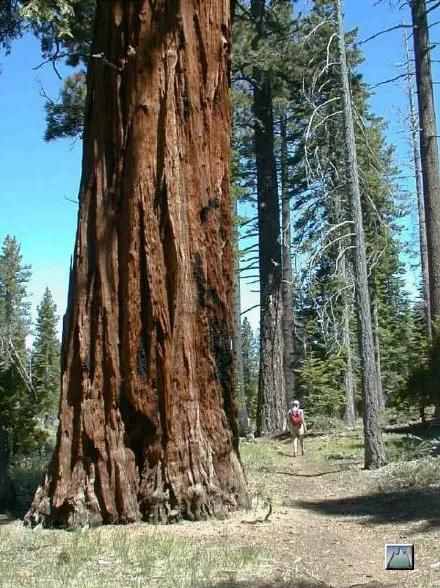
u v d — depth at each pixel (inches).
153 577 298.0
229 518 403.5
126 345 404.2
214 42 431.2
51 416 1277.1
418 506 449.4
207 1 429.7
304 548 353.4
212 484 406.9
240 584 286.2
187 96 420.5
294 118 1128.2
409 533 383.2
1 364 822.5
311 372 1283.2
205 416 413.1
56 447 408.8
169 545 343.6
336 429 1113.4
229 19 441.1
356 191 684.1
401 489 521.0
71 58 716.7
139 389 400.8
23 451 740.7
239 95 1028.5
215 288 423.2
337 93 741.3
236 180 1144.8
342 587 290.4
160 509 394.0
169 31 418.3
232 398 426.3
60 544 354.6
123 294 406.6
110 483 397.1
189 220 416.2
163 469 399.5
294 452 803.4
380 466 635.5
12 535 378.3
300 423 809.5
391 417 1133.1
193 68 422.9
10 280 1878.7
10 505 453.7
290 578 296.5
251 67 934.4
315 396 1262.3
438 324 825.5
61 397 411.8
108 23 424.2
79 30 587.2
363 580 301.3
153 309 404.5
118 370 404.2
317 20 818.8
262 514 417.4
